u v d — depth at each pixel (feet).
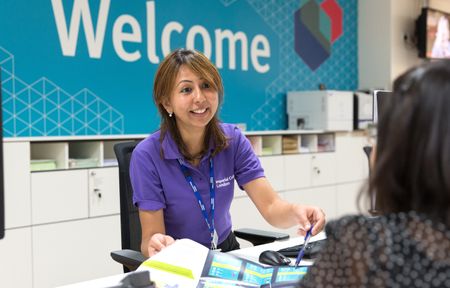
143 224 5.72
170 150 5.75
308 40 16.24
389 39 17.17
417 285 2.12
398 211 2.34
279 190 13.34
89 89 11.29
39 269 9.18
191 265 4.20
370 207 2.39
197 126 5.64
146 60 12.30
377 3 17.38
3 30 9.93
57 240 9.39
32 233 9.07
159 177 5.76
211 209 5.94
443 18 18.35
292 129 15.30
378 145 2.34
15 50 10.11
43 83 10.55
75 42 11.00
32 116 10.41
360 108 15.48
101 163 10.14
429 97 2.15
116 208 10.22
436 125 2.12
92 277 9.87
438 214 2.22
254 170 6.17
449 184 2.11
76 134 11.12
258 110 14.82
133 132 12.14
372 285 2.17
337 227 2.39
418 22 17.76
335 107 14.73
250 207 12.26
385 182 2.27
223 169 6.06
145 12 12.20
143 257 5.38
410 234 2.22
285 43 15.55
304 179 14.02
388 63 17.22
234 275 4.19
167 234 5.96
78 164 9.89
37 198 9.12
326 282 2.30
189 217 5.86
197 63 5.55
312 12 16.31
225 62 13.94
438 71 2.20
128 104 12.01
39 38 10.44
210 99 5.60
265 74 14.98
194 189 5.82
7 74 10.02
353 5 17.65
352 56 17.71
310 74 16.34
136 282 3.49
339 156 15.10
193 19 13.19
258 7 14.74
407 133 2.19
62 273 9.47
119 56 11.77
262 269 4.33
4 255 8.73
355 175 15.61
